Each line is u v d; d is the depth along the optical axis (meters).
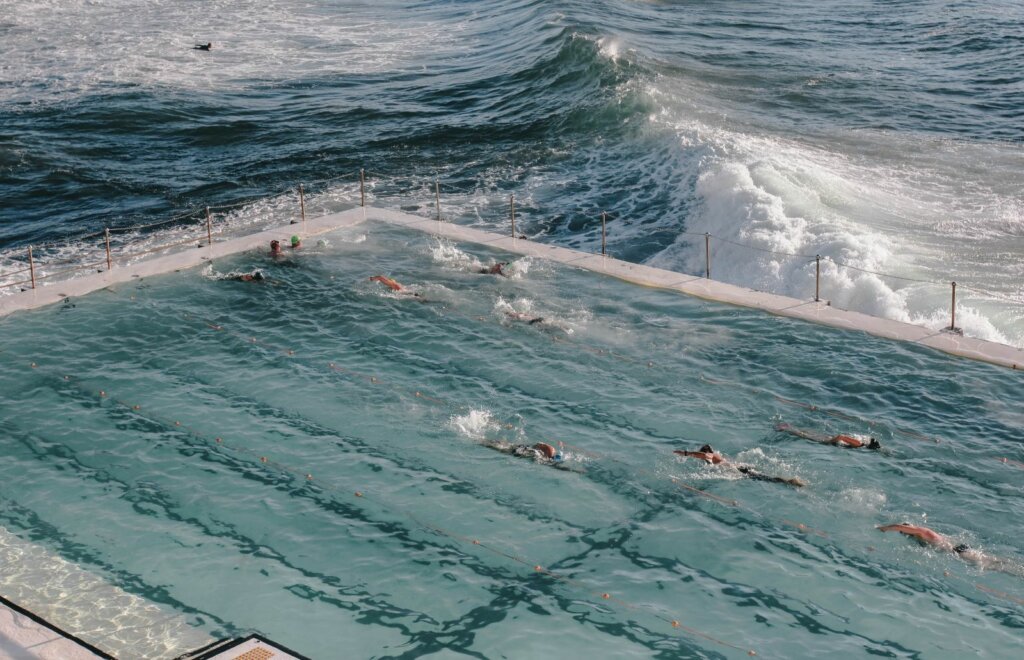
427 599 10.47
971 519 11.75
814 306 17.19
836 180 25.28
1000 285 20.12
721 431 13.62
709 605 10.42
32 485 12.38
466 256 19.53
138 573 10.80
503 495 12.29
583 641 9.88
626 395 14.53
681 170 26.34
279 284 18.23
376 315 16.98
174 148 29.97
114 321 16.78
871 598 10.52
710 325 16.62
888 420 13.80
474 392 14.65
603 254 19.47
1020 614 10.27
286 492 12.32
